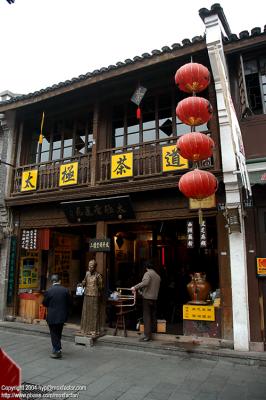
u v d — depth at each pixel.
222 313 6.96
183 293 10.38
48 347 7.42
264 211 7.02
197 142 5.65
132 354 6.88
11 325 9.21
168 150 7.92
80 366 6.06
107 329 8.21
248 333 6.58
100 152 8.92
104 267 8.55
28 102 9.59
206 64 7.96
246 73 7.67
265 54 7.46
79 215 9.01
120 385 5.13
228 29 7.96
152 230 11.27
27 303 9.77
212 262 11.02
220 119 7.44
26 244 10.03
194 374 5.64
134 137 9.24
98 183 8.68
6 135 10.98
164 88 8.89
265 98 7.45
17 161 10.60
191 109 5.70
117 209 8.39
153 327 7.85
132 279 10.72
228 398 4.63
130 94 9.18
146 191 8.16
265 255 6.88
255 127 7.27
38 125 10.90
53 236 11.21
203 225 7.52
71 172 9.09
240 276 6.79
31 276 10.54
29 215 10.19
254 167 6.75
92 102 9.45
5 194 10.37
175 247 11.68
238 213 6.86
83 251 12.43
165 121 8.93
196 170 5.84
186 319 7.39
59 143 10.45
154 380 5.36
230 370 5.84
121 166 8.35
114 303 8.41
